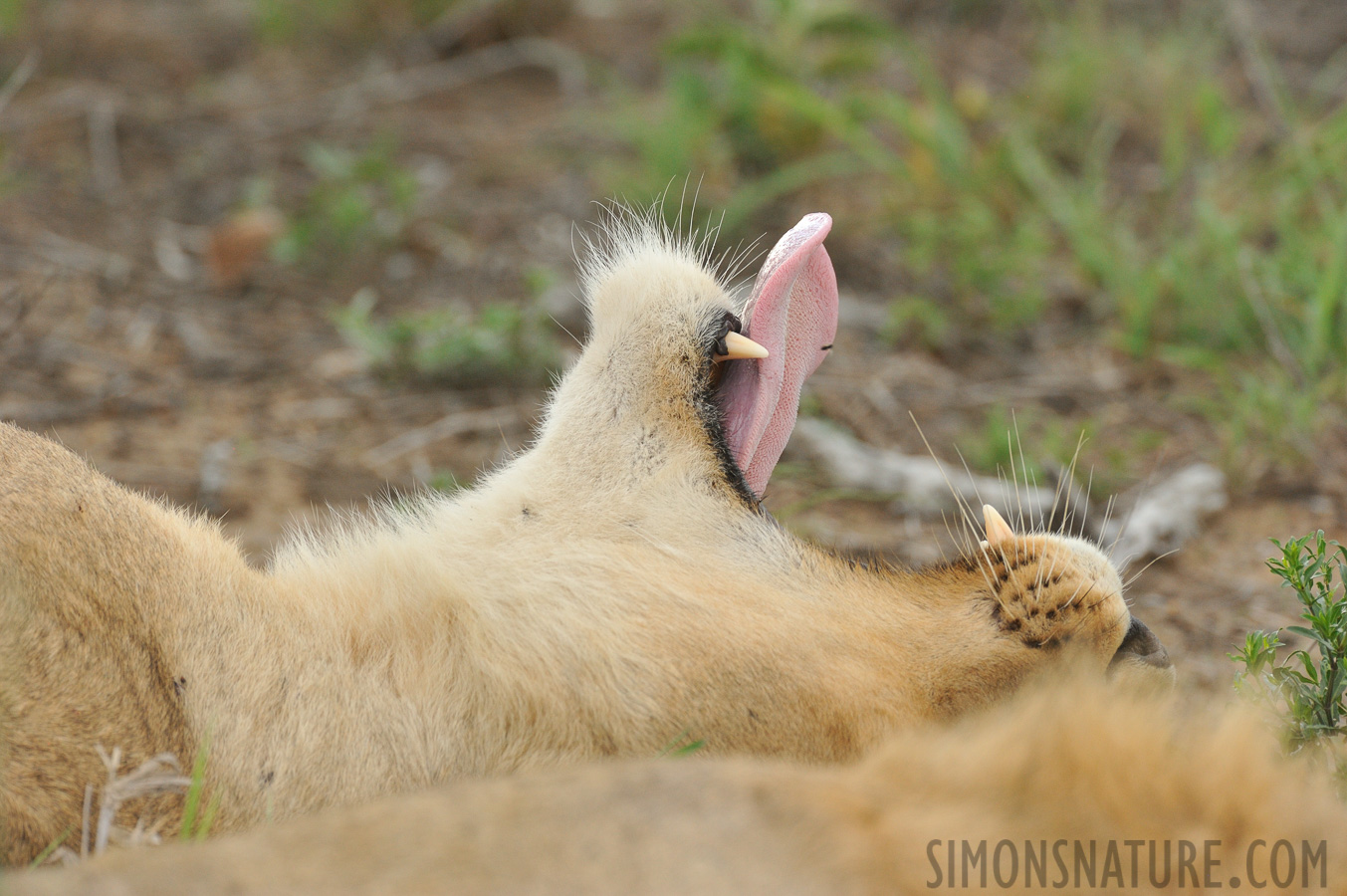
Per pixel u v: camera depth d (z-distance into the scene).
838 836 3.87
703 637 6.55
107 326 17.06
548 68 28.06
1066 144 23.20
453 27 28.34
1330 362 15.99
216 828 6.31
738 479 7.16
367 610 6.81
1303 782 4.46
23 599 6.25
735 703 6.49
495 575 6.73
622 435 7.07
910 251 19.58
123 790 5.75
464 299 18.66
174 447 14.34
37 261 18.38
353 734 6.50
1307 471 14.36
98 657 6.30
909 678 6.78
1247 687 7.74
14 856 5.94
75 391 15.34
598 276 7.73
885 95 22.88
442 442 14.80
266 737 6.44
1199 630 11.36
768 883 3.75
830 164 21.12
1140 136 23.83
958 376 16.98
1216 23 27.33
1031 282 18.72
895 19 30.38
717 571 6.82
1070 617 6.73
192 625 6.54
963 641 6.81
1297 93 25.05
